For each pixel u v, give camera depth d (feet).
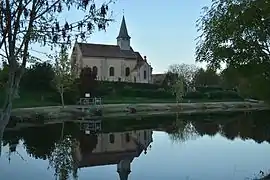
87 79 198.59
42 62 21.07
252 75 36.60
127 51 333.01
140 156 70.18
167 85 284.82
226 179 49.24
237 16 33.42
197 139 95.20
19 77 18.65
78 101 190.90
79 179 51.16
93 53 308.19
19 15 17.84
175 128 123.75
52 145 82.74
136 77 317.63
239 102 258.78
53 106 177.06
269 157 66.23
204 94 279.08
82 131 112.88
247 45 34.76
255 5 31.81
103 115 171.73
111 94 243.60
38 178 51.21
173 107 220.23
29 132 106.52
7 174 53.16
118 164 62.18
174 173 54.29
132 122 144.56
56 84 174.29
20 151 73.41
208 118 163.32
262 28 33.45
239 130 114.21
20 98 190.80
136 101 230.89
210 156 68.64
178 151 75.72
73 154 71.77
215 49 36.78
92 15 19.40
